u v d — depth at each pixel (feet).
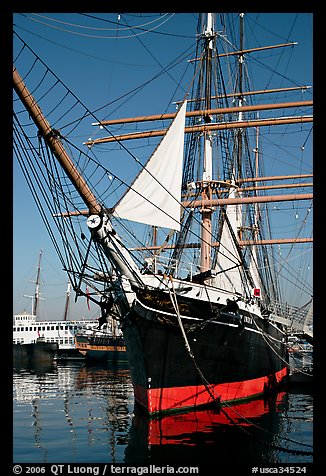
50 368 226.58
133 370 76.18
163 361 70.79
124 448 54.19
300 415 79.97
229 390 84.43
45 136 54.29
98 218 62.85
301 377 139.33
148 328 68.90
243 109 120.57
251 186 168.35
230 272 101.91
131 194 75.46
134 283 67.46
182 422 68.03
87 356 273.54
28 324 338.34
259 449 54.54
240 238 144.15
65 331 329.31
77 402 95.09
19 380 152.25
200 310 75.82
